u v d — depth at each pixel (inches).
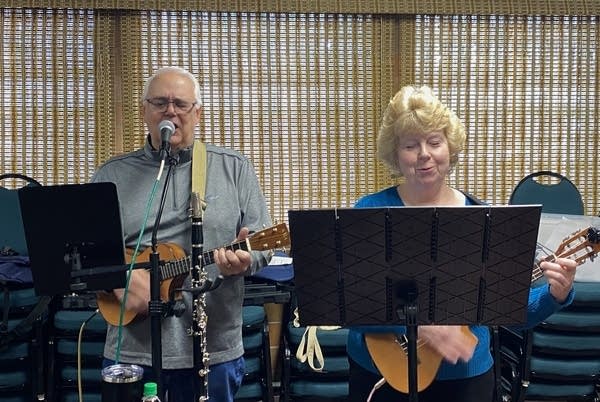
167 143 73.7
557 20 157.2
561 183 145.7
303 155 155.1
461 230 62.8
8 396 123.7
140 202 83.2
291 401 127.9
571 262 68.8
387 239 63.6
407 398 75.3
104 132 150.6
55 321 123.8
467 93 156.9
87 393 126.3
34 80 148.6
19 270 120.8
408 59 155.2
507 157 158.4
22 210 70.6
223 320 82.9
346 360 125.3
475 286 64.8
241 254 77.3
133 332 80.9
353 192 156.3
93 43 149.0
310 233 63.9
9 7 145.1
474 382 74.4
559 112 158.9
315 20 153.1
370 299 65.9
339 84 154.6
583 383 125.0
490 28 156.1
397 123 73.1
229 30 151.7
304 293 66.3
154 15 149.8
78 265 72.0
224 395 82.6
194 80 85.0
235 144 153.5
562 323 119.8
